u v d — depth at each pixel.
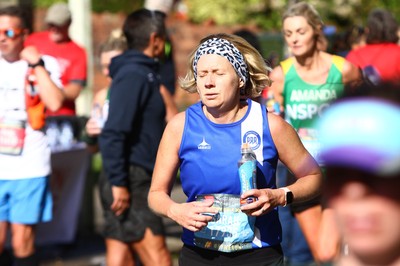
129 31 9.43
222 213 6.35
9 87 9.77
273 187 6.55
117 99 9.08
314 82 9.52
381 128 2.25
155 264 9.38
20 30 9.70
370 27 12.02
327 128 2.35
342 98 2.37
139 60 9.24
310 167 6.44
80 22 16.31
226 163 6.28
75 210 13.38
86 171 13.40
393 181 2.26
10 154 9.80
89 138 10.77
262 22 24.08
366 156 2.26
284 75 9.65
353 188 2.30
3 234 10.01
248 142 6.32
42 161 9.96
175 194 17.56
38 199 9.95
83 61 13.23
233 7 23.92
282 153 6.45
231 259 6.43
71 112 13.20
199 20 23.69
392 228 2.30
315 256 9.28
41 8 21.73
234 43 6.48
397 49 11.85
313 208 9.23
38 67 9.73
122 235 9.37
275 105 9.70
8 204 9.95
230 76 6.25
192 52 6.60
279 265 6.54
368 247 2.33
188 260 6.59
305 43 9.46
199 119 6.40
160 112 9.32
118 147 9.06
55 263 12.99
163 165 6.52
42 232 13.09
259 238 6.44
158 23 9.44
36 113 9.82
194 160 6.38
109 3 22.81
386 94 2.31
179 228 15.11
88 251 13.70
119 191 9.17
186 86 6.66
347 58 12.16
